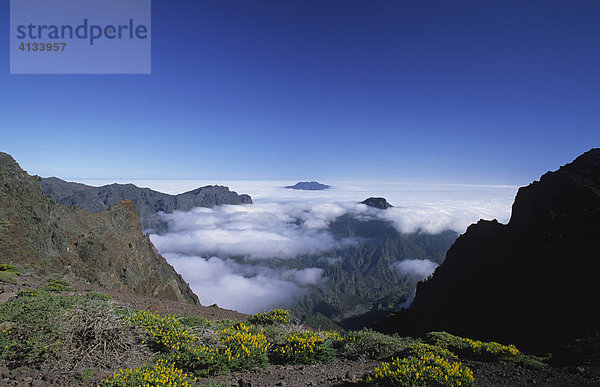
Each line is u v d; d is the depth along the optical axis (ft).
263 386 23.13
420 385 20.85
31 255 75.72
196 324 37.09
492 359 32.89
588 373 26.94
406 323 98.12
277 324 40.50
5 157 91.81
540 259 77.66
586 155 112.37
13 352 22.81
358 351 33.63
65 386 21.21
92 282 86.48
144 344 28.81
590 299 52.95
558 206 98.94
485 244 117.60
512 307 66.59
